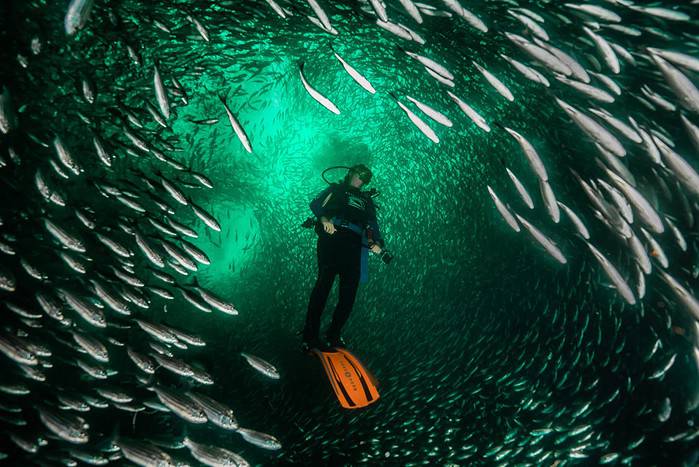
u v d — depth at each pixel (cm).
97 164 595
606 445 434
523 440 453
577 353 540
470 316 781
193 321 732
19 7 503
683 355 472
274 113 970
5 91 341
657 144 314
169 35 627
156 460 285
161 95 290
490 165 819
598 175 584
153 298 684
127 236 612
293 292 888
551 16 463
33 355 285
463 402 550
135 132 402
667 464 407
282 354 703
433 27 645
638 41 446
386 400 569
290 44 788
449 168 898
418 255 946
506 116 704
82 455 311
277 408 577
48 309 325
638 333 538
